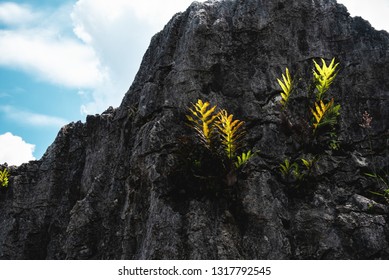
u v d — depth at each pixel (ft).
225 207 20.88
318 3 26.68
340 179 22.49
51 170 32.99
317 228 20.71
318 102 23.49
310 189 22.00
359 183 22.49
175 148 22.70
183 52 25.45
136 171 23.72
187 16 27.50
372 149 23.58
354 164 22.81
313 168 22.40
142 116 25.64
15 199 32.96
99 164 29.81
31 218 31.81
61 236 29.84
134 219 22.79
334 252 19.95
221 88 24.67
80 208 26.96
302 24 26.12
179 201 21.27
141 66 30.22
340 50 25.50
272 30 25.95
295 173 21.85
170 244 19.79
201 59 24.89
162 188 21.53
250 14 26.27
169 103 24.26
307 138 22.66
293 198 21.99
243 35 25.91
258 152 22.77
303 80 24.75
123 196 25.52
